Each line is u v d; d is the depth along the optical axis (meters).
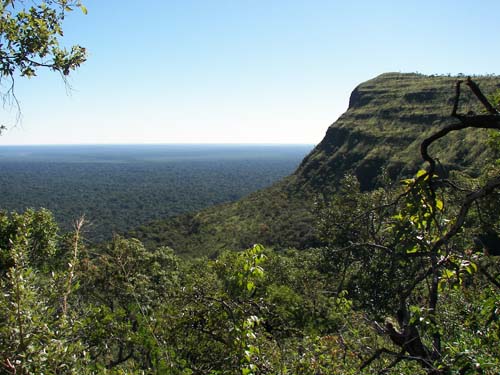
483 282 4.36
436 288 3.54
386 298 4.19
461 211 3.00
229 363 3.88
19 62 4.68
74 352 3.05
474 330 3.90
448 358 3.42
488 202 3.73
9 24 4.51
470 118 2.93
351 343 5.17
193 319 5.55
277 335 6.23
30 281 3.03
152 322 4.47
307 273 12.44
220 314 4.96
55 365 2.84
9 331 2.76
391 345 5.35
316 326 8.18
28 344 2.76
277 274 19.48
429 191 3.22
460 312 4.36
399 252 3.43
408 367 4.43
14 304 2.80
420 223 3.37
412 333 3.97
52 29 4.87
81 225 3.40
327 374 4.64
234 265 4.17
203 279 7.30
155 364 4.07
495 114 2.90
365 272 4.40
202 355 5.48
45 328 2.89
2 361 2.68
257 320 3.87
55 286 3.25
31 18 4.61
